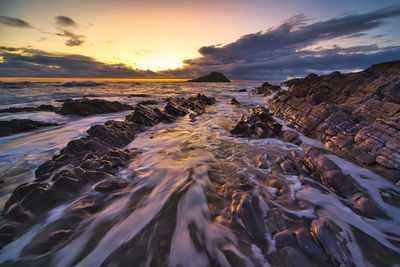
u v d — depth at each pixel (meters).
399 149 4.59
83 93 32.50
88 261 2.54
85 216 3.35
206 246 2.73
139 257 2.58
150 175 4.86
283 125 9.91
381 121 5.70
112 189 4.18
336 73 11.38
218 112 16.22
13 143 7.54
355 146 5.55
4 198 3.96
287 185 4.23
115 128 8.18
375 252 2.56
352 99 8.78
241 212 3.19
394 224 3.08
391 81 7.71
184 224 3.16
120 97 27.64
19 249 2.68
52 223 3.14
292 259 2.39
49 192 3.67
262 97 27.48
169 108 14.41
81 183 4.15
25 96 26.28
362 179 4.45
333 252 2.45
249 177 4.67
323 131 7.29
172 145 7.36
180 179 4.63
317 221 2.89
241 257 2.54
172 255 2.60
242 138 8.23
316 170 4.59
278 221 3.07
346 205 3.56
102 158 5.44
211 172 4.98
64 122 11.55
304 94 12.31
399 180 4.18
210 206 3.60
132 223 3.21
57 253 2.65
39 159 6.07
